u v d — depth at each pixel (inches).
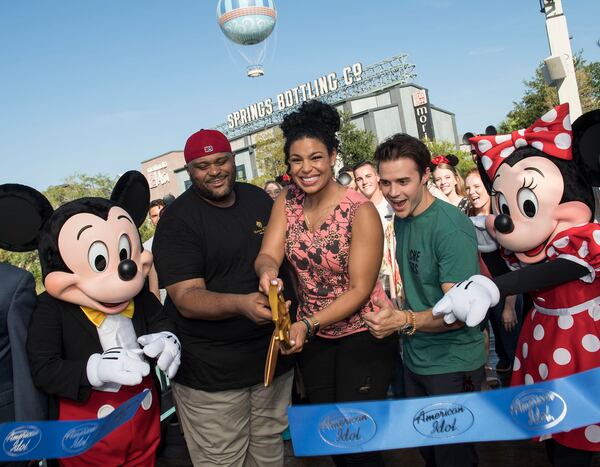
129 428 117.6
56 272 115.0
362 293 106.3
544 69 337.1
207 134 118.0
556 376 113.7
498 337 214.4
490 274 135.2
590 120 111.4
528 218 115.7
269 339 121.6
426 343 119.2
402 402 95.0
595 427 109.3
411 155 114.6
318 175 105.8
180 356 118.5
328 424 94.6
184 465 171.6
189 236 119.1
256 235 124.4
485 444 155.3
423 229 117.3
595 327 112.0
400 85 2086.6
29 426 105.6
